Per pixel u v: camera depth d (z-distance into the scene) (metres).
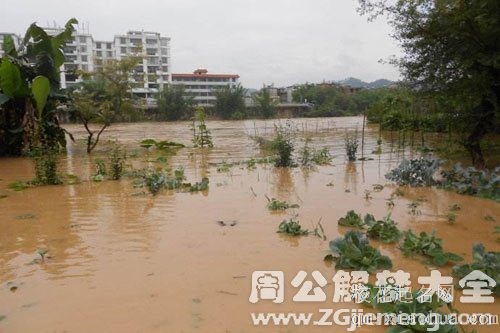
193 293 3.33
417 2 8.65
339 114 57.66
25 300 3.27
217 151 13.74
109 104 14.34
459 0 7.73
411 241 4.20
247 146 15.31
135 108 16.56
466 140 9.36
